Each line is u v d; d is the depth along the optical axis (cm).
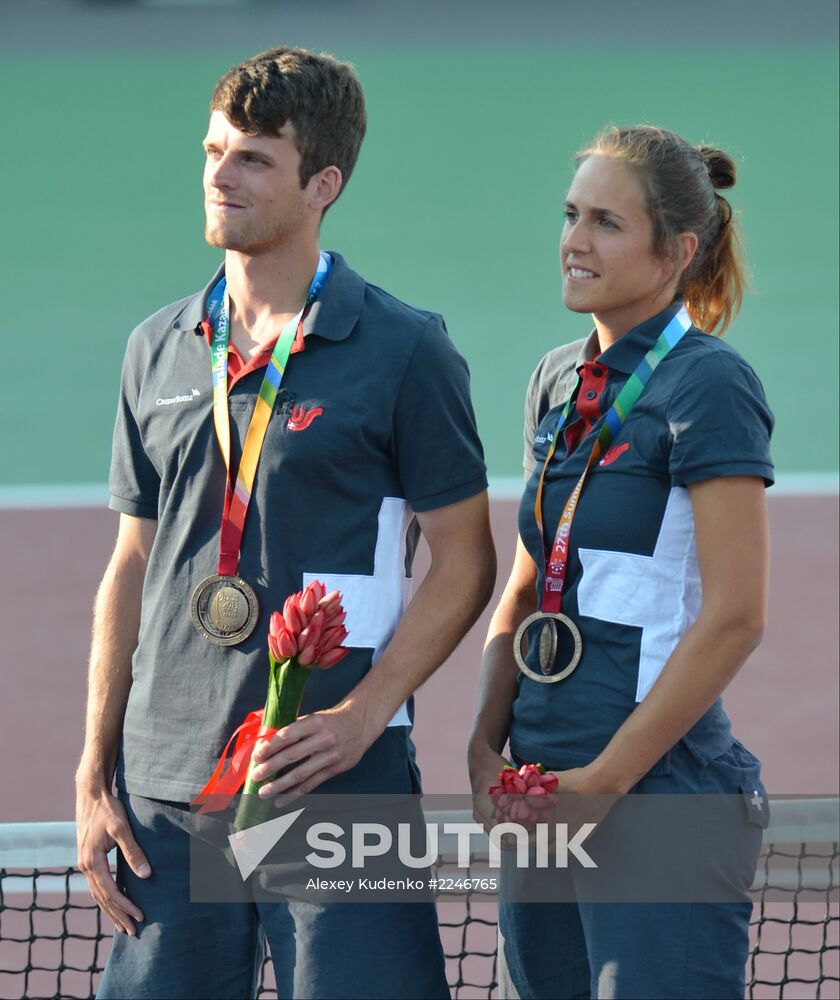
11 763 2466
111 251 6550
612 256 1002
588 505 998
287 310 1050
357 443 1016
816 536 3634
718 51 10025
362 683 1015
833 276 6184
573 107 8800
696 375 970
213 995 1057
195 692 1030
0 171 7731
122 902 1054
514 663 1097
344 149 1036
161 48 10112
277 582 1015
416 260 6456
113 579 1123
